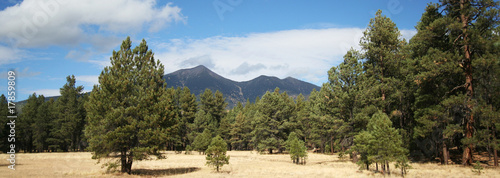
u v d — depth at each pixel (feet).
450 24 77.82
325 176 66.49
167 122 75.61
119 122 68.54
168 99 76.13
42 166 88.02
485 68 73.77
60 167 86.53
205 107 278.46
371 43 111.24
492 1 74.49
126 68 73.56
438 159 102.89
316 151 226.17
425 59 83.87
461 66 80.12
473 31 75.92
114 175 68.80
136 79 73.97
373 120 75.82
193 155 164.76
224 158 80.23
